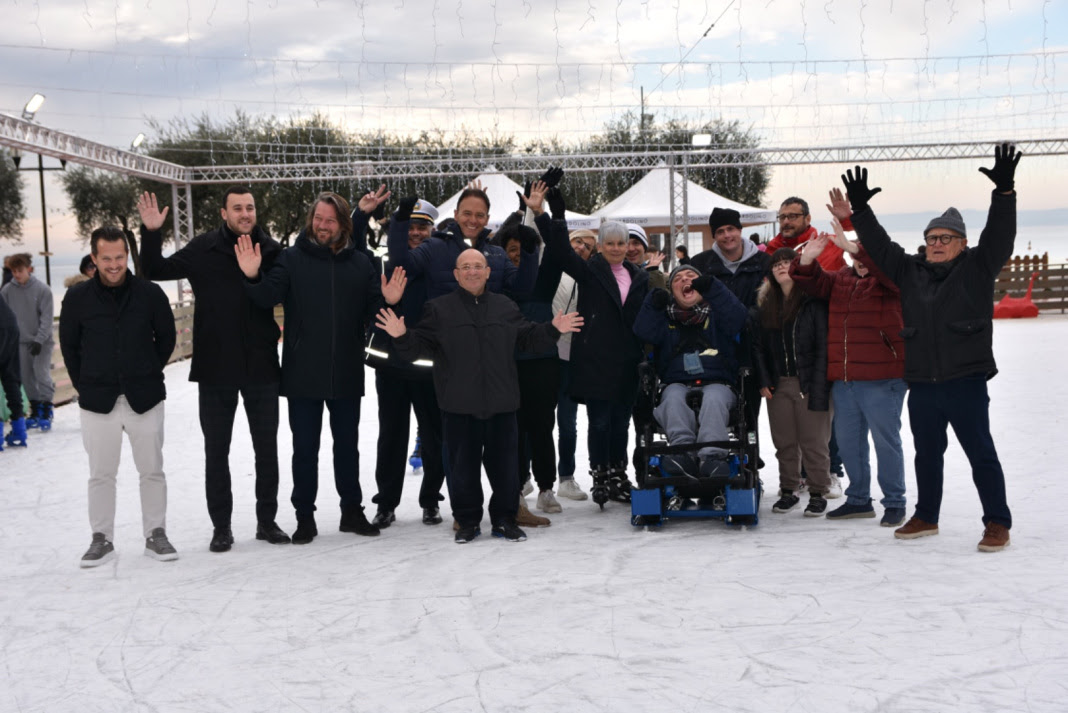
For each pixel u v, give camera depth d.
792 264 5.90
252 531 6.17
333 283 5.70
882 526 5.66
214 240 5.63
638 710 3.21
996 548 4.92
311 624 4.25
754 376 6.17
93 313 5.42
